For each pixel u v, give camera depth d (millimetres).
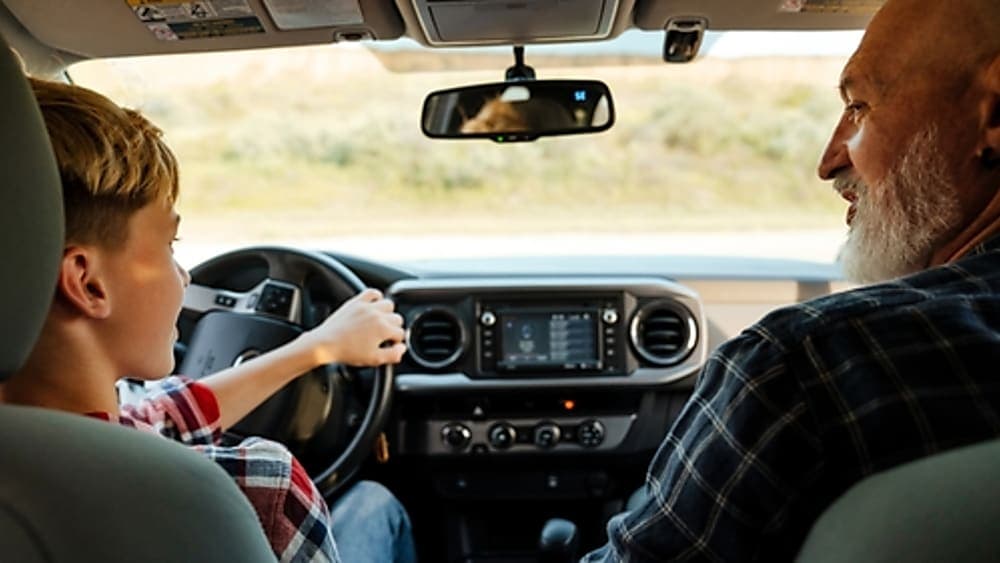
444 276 2348
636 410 2293
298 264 2100
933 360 823
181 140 2678
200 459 737
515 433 2293
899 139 958
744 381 864
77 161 881
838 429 830
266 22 1838
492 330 2240
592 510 2467
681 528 902
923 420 807
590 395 2293
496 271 2396
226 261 2139
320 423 2014
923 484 730
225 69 2404
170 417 1377
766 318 893
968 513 699
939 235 967
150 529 653
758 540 871
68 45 1943
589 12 1754
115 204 920
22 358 684
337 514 1852
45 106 890
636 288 2232
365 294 1935
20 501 609
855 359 832
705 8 1809
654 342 2242
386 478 2404
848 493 781
